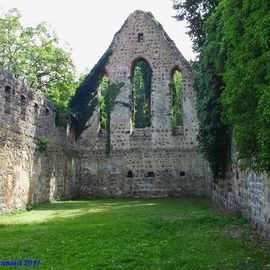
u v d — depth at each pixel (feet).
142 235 38.14
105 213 60.18
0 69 60.64
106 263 27.55
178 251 31.04
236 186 53.06
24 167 68.69
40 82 106.01
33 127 73.26
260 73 23.35
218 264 26.76
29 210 66.85
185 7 72.28
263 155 22.31
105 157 100.63
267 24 20.92
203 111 62.75
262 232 37.60
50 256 30.30
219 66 47.47
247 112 26.35
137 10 104.78
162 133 99.19
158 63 101.55
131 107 102.01
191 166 97.19
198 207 67.41
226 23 28.19
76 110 102.99
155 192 97.66
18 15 104.01
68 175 93.56
